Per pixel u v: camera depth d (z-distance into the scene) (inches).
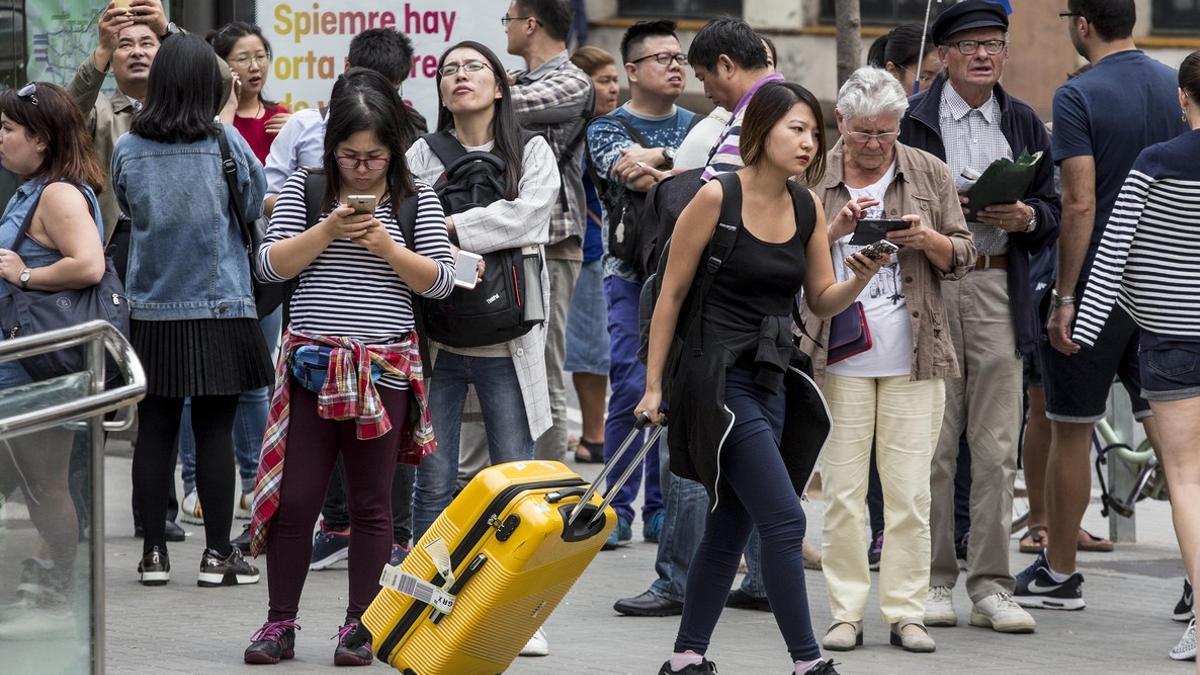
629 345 872.9
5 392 478.6
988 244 713.0
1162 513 1079.0
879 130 663.1
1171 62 2497.5
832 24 2556.6
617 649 664.4
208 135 749.3
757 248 563.8
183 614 713.0
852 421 677.9
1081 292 747.4
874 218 675.4
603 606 751.7
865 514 689.0
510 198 663.1
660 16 2564.0
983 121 735.1
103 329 510.9
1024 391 922.1
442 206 663.1
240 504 960.9
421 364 631.8
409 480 803.4
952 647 689.0
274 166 803.4
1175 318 659.4
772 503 563.2
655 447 900.6
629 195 791.7
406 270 606.5
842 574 688.4
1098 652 681.6
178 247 743.7
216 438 770.8
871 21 2432.3
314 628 690.8
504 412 676.1
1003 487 721.6
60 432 499.2
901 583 686.5
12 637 483.5
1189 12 2496.3
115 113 882.1
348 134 601.0
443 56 686.5
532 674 619.2
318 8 973.8
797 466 590.6
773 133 561.0
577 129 934.4
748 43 726.5
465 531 537.3
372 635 558.3
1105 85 745.6
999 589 726.5
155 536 777.6
